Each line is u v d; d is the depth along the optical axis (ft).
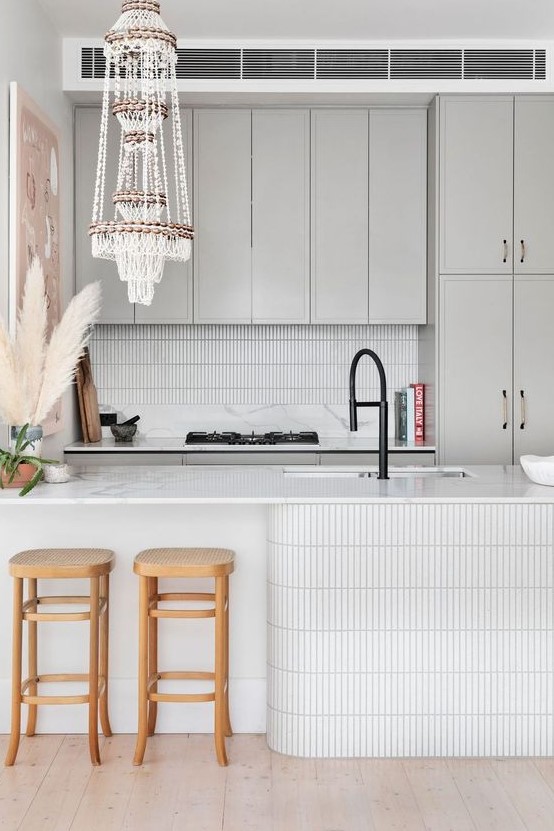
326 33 14.96
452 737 10.09
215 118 16.06
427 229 16.19
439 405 15.71
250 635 10.69
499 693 10.11
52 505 10.59
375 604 10.04
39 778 9.41
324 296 16.21
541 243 15.69
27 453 10.78
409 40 15.31
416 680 10.07
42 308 11.14
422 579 10.04
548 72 15.43
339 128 16.11
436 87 15.39
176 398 17.39
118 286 16.14
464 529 10.03
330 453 15.52
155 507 10.62
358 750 10.05
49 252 13.82
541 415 15.74
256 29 14.75
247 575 10.68
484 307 15.70
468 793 9.15
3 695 10.62
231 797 9.02
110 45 9.53
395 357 17.44
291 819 8.57
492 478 11.45
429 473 12.69
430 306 16.05
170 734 10.61
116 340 17.30
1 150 11.54
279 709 10.11
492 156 15.60
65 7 13.80
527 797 9.06
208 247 16.16
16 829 8.33
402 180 16.15
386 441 11.20
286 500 9.77
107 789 9.16
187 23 14.46
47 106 14.14
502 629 10.09
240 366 17.43
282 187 16.14
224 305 16.21
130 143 9.98
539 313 15.70
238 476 11.53
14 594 9.61
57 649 10.67
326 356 17.46
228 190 16.14
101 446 15.67
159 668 10.64
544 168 15.64
